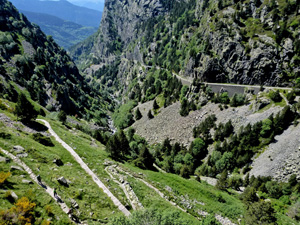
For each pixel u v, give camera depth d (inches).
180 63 7746.1
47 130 2982.3
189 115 5359.3
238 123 4281.5
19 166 1494.8
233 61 5364.2
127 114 7037.4
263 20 5477.4
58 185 1515.7
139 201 1833.2
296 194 2588.6
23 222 969.5
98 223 1333.7
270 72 4749.0
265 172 3127.5
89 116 7864.2
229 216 2055.9
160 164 3944.4
